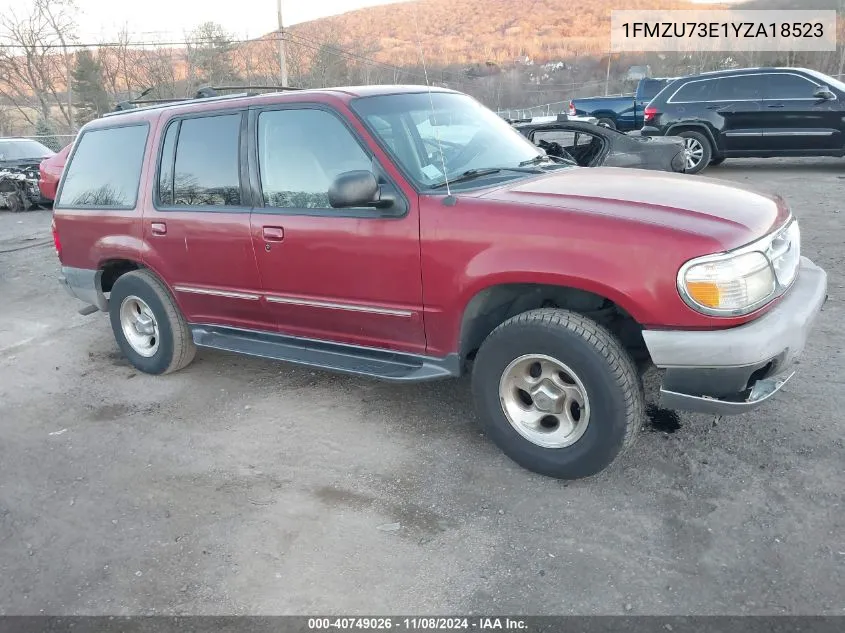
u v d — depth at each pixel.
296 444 3.91
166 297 4.84
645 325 2.92
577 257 2.96
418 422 4.07
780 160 14.73
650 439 3.62
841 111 11.51
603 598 2.57
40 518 3.37
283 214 3.93
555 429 3.34
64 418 4.52
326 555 2.93
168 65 50.84
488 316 3.56
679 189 3.42
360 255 3.62
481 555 2.86
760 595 2.53
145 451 3.97
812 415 3.72
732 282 2.79
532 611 2.54
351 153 3.67
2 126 52.12
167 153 4.56
